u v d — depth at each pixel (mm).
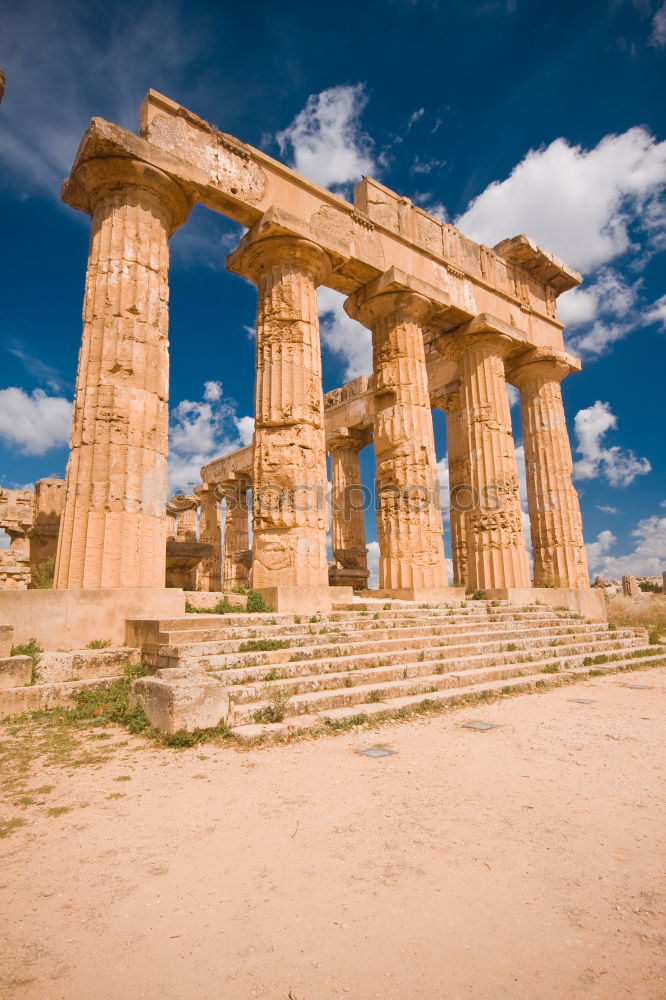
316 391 12758
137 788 4441
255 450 12508
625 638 14086
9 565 19281
